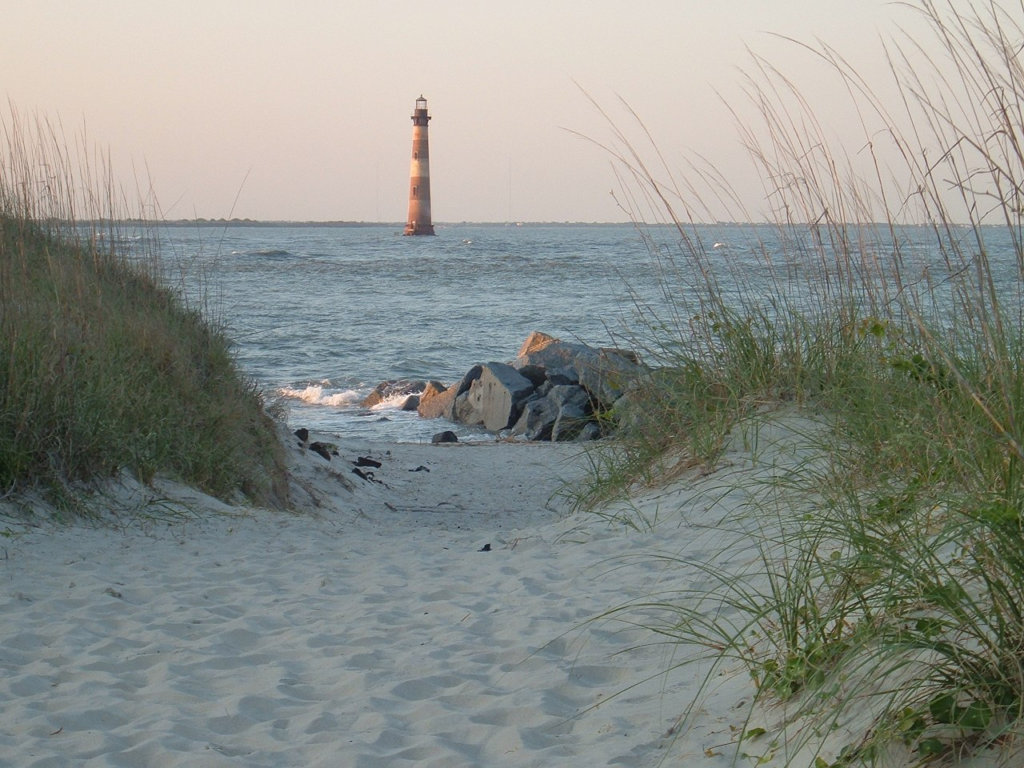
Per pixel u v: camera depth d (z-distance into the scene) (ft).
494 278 201.05
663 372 28.63
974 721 9.34
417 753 12.19
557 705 13.38
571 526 24.29
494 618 17.53
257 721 13.55
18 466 25.38
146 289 39.73
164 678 15.16
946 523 12.95
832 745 10.21
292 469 37.76
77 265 35.27
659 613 16.25
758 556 17.60
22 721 13.48
